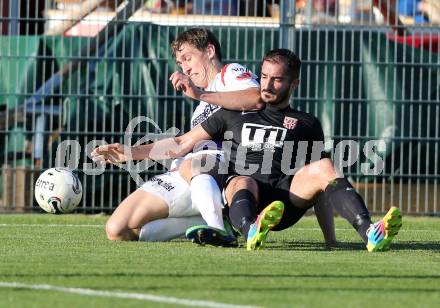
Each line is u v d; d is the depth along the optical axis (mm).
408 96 32875
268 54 19797
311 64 32625
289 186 19656
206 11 35531
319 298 12609
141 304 11859
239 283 13945
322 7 36781
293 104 32688
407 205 33094
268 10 35062
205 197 19375
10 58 32656
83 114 32594
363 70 32781
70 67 32562
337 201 19000
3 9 34500
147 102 32562
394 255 18453
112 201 32562
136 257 17391
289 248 20062
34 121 32562
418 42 33625
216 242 19188
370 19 33188
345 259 17422
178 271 15258
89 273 14945
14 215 31672
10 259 16969
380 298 12727
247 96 20078
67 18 33719
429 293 13289
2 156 32656
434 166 33031
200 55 21578
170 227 21078
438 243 22250
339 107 32719
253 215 18797
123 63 32594
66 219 30484
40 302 12023
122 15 33969
